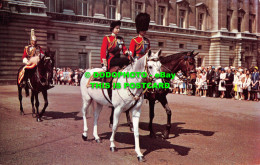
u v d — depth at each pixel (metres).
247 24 39.62
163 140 6.95
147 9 37.59
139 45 7.13
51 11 29.62
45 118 9.55
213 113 11.44
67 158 5.41
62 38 29.89
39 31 27.30
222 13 43.19
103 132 7.64
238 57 40.84
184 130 8.12
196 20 43.09
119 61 6.14
